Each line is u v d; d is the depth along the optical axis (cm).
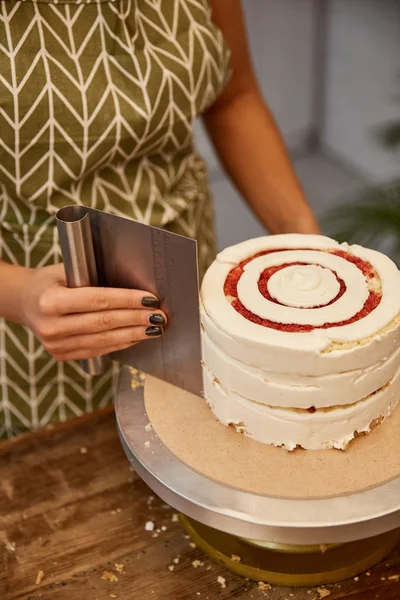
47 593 71
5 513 80
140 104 89
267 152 111
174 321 75
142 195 97
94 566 74
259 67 299
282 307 71
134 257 73
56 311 73
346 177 295
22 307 80
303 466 70
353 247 80
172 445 73
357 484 67
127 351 83
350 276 75
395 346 71
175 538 77
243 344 68
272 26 290
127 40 88
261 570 71
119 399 80
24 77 83
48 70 84
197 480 68
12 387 103
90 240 73
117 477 84
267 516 64
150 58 89
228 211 280
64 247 71
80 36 85
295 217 108
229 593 71
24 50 82
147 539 77
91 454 88
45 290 74
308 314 69
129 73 88
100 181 94
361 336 67
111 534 77
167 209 99
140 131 90
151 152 96
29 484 84
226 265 78
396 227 152
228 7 104
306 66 303
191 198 105
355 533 63
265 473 69
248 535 64
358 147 291
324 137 317
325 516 63
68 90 85
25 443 89
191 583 72
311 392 68
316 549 72
